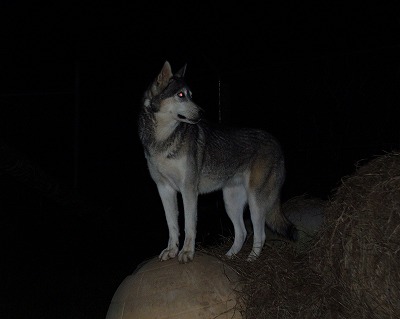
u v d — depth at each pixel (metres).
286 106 9.08
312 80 8.89
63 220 10.14
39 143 10.73
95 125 10.08
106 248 9.19
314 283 4.68
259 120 9.21
